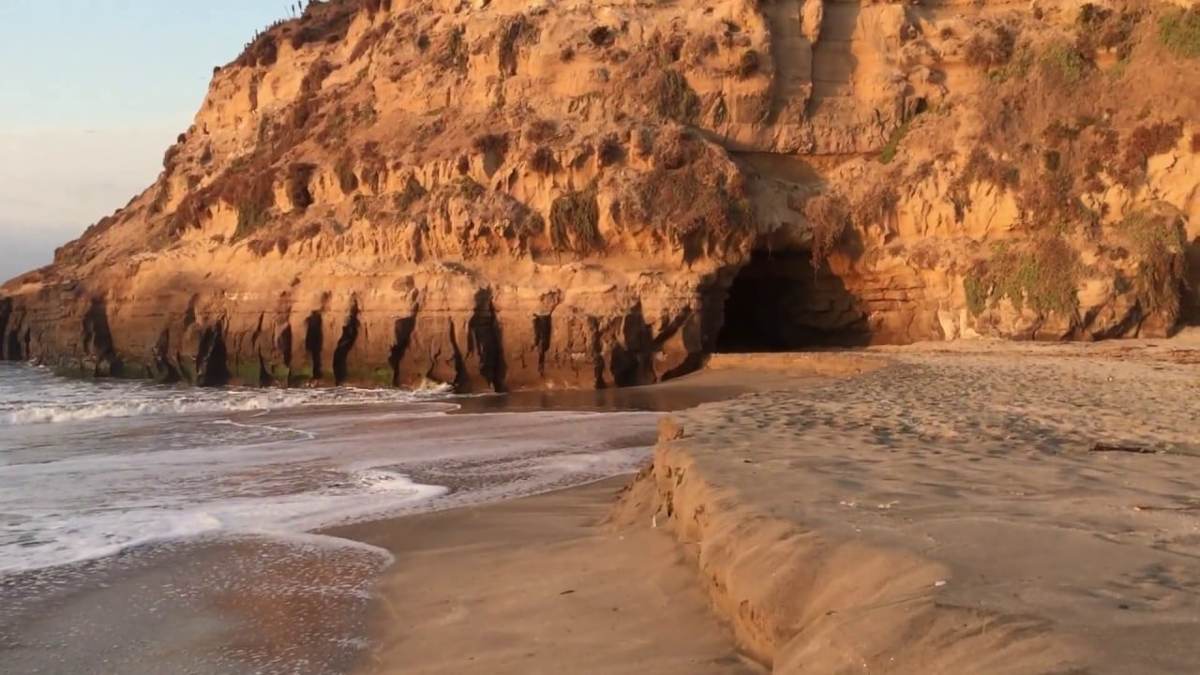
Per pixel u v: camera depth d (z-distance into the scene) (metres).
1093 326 29.05
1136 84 31.61
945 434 10.44
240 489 14.14
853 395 15.72
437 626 7.25
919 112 34.72
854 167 34.16
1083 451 8.98
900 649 3.69
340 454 17.58
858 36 35.44
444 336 31.16
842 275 33.31
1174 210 29.50
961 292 31.27
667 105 34.03
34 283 51.22
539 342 30.58
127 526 11.57
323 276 33.81
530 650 6.23
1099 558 4.50
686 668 5.21
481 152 33.56
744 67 33.78
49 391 33.75
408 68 39.06
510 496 13.16
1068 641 3.33
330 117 40.59
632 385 30.47
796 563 5.10
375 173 35.66
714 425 11.24
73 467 16.48
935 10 36.03
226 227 39.84
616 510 10.55
